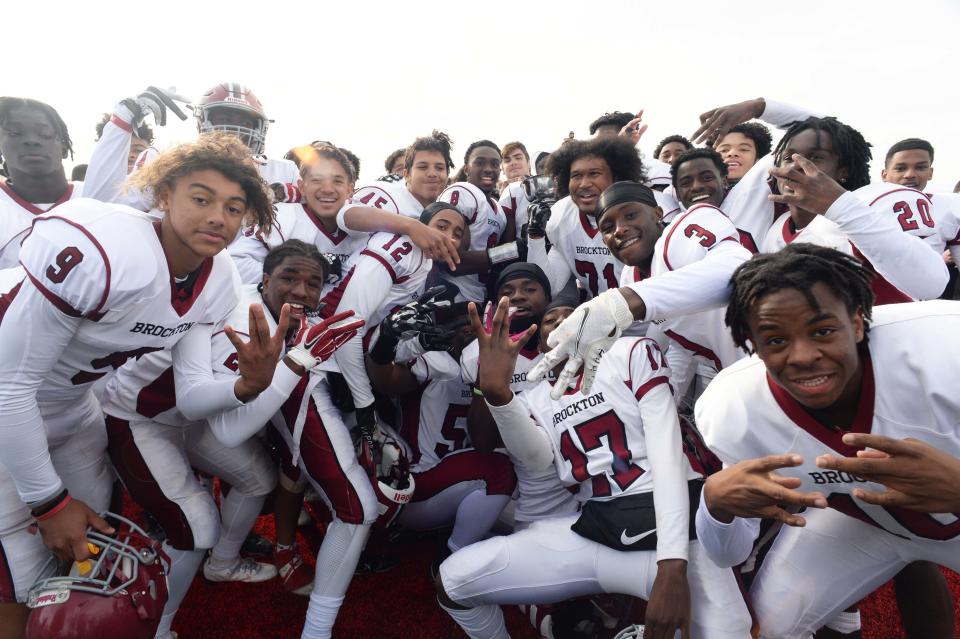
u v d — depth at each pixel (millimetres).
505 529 2752
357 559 2248
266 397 1955
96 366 1774
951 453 1338
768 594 1830
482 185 4203
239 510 2469
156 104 2643
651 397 1999
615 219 2328
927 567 1901
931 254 1778
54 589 1657
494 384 1903
